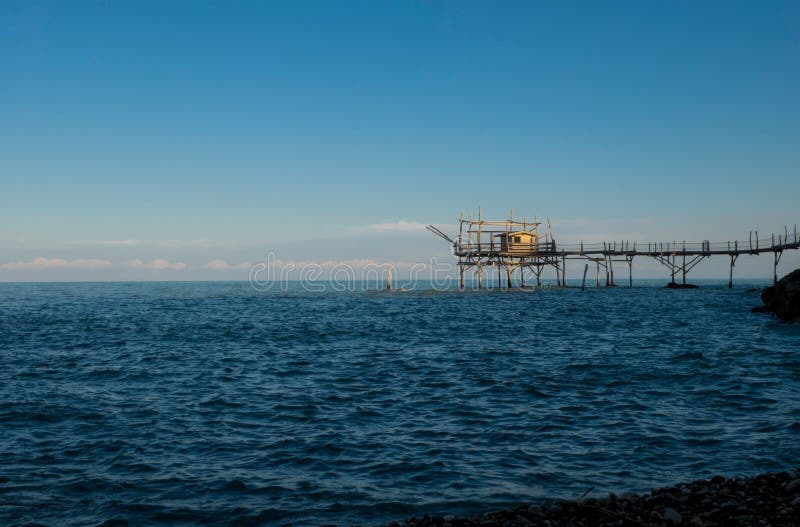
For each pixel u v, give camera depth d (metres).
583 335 37.09
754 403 17.69
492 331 40.44
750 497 10.01
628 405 17.84
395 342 34.78
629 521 9.02
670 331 38.56
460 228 85.62
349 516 10.09
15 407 17.75
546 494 10.96
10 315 58.22
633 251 87.12
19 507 10.41
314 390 20.69
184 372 24.55
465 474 12.06
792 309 42.69
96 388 21.05
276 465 12.73
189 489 11.33
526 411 17.28
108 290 152.25
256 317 55.59
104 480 11.78
